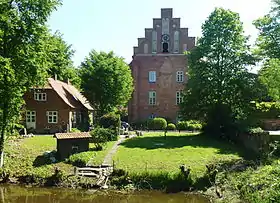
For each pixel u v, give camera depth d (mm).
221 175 26969
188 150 36406
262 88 45219
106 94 63375
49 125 51344
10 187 27703
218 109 45656
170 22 66188
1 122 31453
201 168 29188
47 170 30156
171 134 49625
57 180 28266
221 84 46562
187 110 47875
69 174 28969
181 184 26719
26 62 30609
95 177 28516
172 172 27438
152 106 66625
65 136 33594
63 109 51406
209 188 26047
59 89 54281
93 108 63438
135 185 27172
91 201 24469
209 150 36844
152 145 39188
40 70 32000
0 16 28984
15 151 34062
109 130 42094
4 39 30344
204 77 46875
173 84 66188
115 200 24734
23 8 30406
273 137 38062
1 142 31406
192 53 47969
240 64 46625
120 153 34500
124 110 78500
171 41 66188
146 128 60000
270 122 54531
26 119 51094
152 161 31344
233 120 45125
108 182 27750
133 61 67062
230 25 46344
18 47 30656
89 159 32031
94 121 64188
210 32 46781
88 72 63469
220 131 45375
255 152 36469
